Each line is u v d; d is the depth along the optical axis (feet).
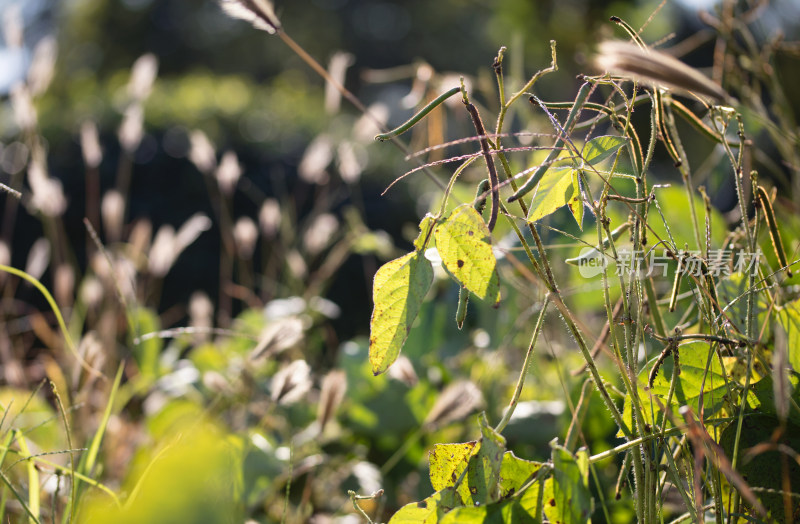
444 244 4.09
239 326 8.75
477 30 57.47
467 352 8.07
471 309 7.84
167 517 4.21
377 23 66.95
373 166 19.71
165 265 7.61
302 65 64.64
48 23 64.95
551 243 6.21
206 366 7.70
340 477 6.25
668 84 3.84
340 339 17.65
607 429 5.36
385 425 6.40
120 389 7.62
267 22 4.80
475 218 4.08
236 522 4.78
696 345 4.41
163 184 19.08
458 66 59.11
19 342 8.75
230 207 18.95
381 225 18.95
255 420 7.02
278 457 5.46
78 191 18.17
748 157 5.06
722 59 5.53
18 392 6.81
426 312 7.66
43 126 19.15
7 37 7.17
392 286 4.12
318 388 8.43
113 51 64.59
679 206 6.11
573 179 4.25
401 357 5.43
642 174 4.40
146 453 5.76
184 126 20.18
